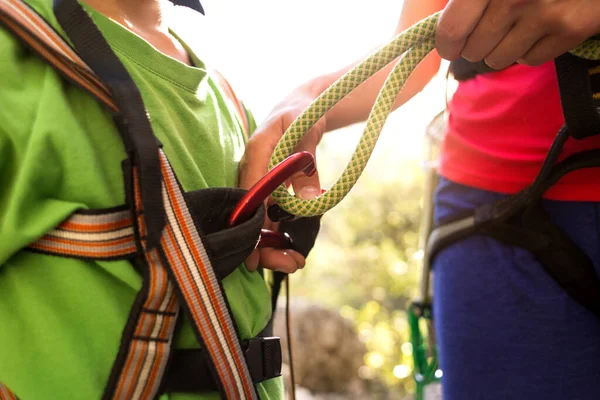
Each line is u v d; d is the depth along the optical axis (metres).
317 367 6.32
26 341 0.85
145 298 0.85
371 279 9.84
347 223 10.27
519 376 1.28
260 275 1.12
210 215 0.94
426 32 0.99
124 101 0.84
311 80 1.30
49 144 0.84
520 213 1.25
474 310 1.32
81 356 0.85
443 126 1.54
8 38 0.87
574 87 1.03
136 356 0.85
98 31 0.88
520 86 1.24
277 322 3.59
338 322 6.52
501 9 0.93
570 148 1.20
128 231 0.87
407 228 9.97
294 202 1.01
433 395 1.61
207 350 0.87
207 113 1.06
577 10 0.92
